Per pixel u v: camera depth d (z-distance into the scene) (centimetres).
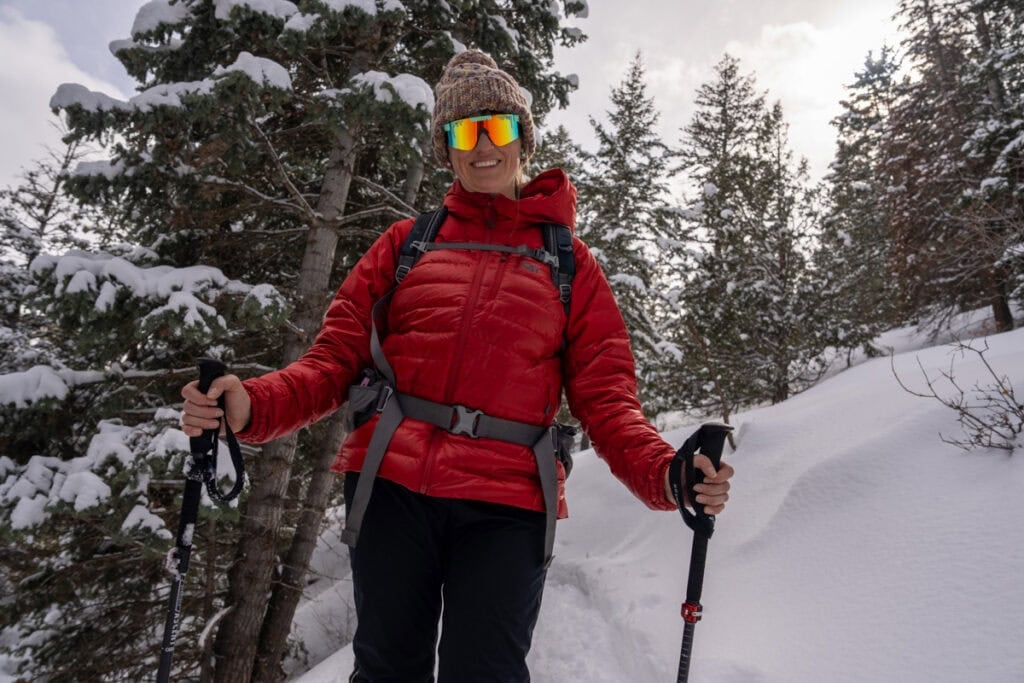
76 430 523
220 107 479
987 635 250
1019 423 375
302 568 643
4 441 500
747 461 607
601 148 1330
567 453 142
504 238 152
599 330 149
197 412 114
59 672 559
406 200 697
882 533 357
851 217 1827
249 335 640
